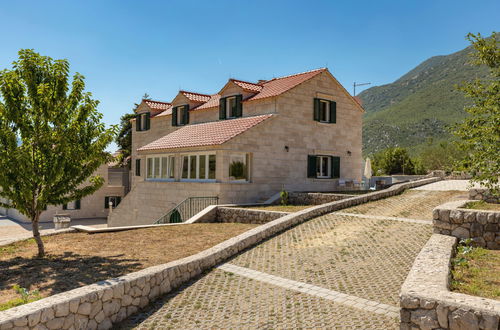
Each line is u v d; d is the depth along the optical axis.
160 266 8.20
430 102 133.12
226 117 25.62
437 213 9.84
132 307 7.07
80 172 10.74
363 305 6.68
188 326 6.44
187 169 22.42
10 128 9.76
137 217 26.19
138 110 34.38
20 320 5.23
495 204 12.12
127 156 42.50
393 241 10.38
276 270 8.98
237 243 10.67
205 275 8.98
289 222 13.10
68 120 10.60
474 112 8.77
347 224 12.77
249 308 6.98
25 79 9.96
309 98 24.06
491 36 9.28
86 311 6.20
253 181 21.12
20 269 8.96
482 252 8.53
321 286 7.75
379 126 128.88
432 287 5.36
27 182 9.80
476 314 4.59
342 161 25.94
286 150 22.69
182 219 21.22
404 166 50.16
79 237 13.14
